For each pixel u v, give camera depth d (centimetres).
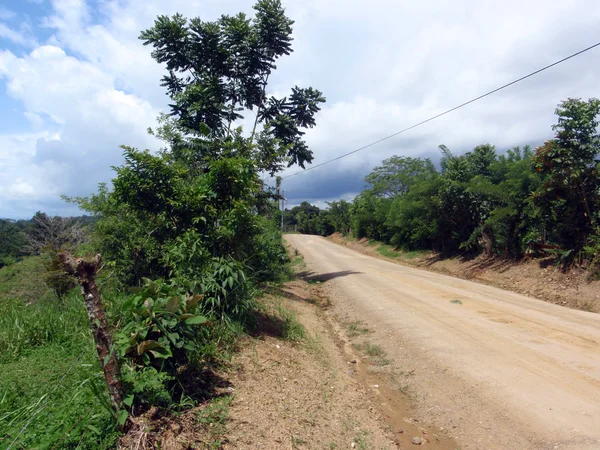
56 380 378
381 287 1310
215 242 636
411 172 3472
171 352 377
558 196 1213
